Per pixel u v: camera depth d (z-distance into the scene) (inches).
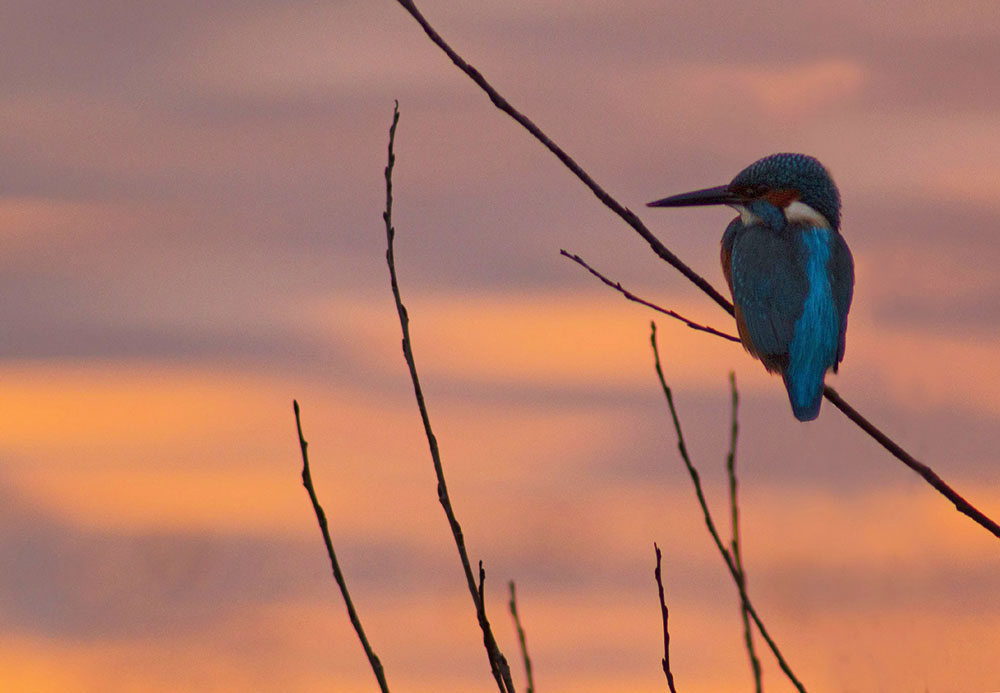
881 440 313.1
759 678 144.9
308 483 160.9
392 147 187.6
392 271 183.2
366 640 158.9
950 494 298.0
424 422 177.6
